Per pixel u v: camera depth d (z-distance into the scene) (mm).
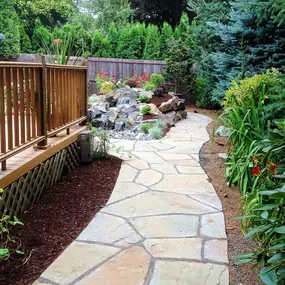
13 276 2094
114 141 6004
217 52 8984
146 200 3393
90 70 12406
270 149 2326
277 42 7105
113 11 17609
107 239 2602
